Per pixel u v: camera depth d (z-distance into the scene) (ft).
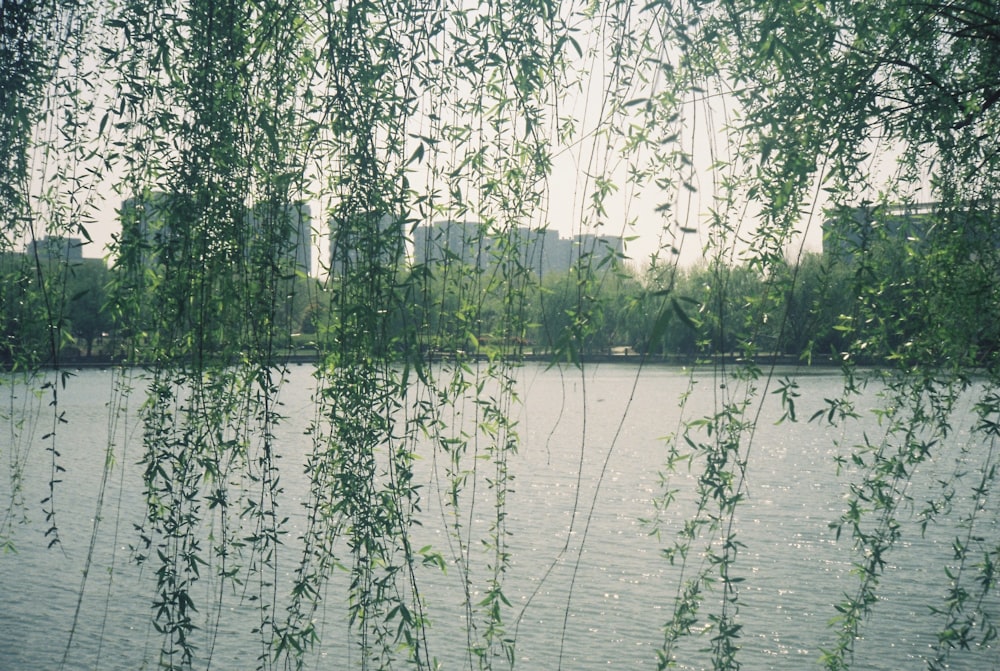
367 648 11.44
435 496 44.91
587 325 9.96
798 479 61.46
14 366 11.91
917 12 11.12
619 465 68.23
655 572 37.01
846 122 10.91
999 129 12.14
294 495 47.88
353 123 10.47
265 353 11.02
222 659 24.79
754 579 36.06
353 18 10.43
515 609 32.04
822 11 10.34
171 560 11.35
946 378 12.17
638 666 26.84
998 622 26.96
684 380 152.25
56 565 35.65
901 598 31.89
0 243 11.56
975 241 11.99
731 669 11.49
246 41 11.04
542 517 46.85
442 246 10.72
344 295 10.56
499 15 10.61
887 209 11.95
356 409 10.80
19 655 26.53
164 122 10.90
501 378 11.06
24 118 11.08
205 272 10.94
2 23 11.16
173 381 11.11
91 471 54.39
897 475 12.31
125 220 10.87
